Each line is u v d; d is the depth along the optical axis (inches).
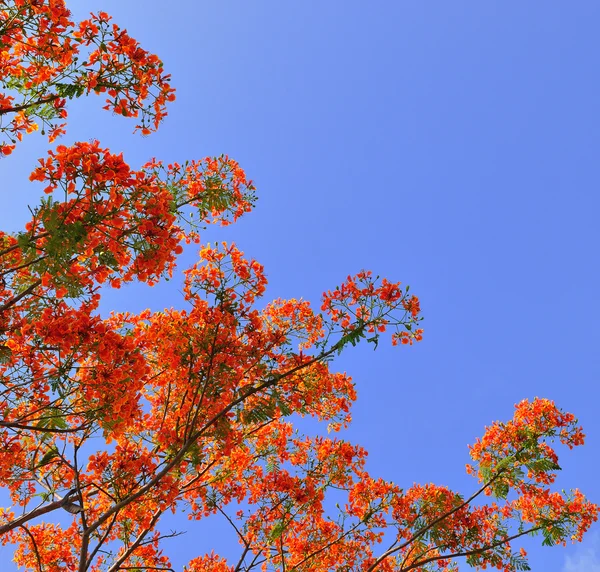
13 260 210.5
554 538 330.3
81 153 172.4
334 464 330.3
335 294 231.9
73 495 243.0
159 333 258.4
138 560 308.2
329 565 343.6
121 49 205.6
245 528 321.1
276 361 270.7
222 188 281.9
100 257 193.0
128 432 286.0
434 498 351.9
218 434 240.1
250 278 257.9
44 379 194.4
